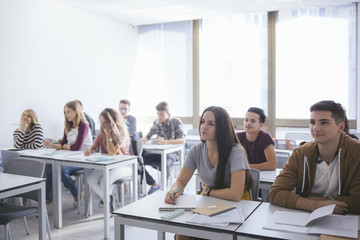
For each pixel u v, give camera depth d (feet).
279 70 19.31
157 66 22.47
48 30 16.60
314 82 18.61
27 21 15.57
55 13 16.92
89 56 19.06
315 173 5.90
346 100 17.99
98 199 13.79
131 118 17.38
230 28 20.34
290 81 19.12
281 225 4.87
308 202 5.46
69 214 11.87
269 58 19.42
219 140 6.45
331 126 5.49
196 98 21.43
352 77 17.80
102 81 20.06
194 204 5.88
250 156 9.38
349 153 5.57
